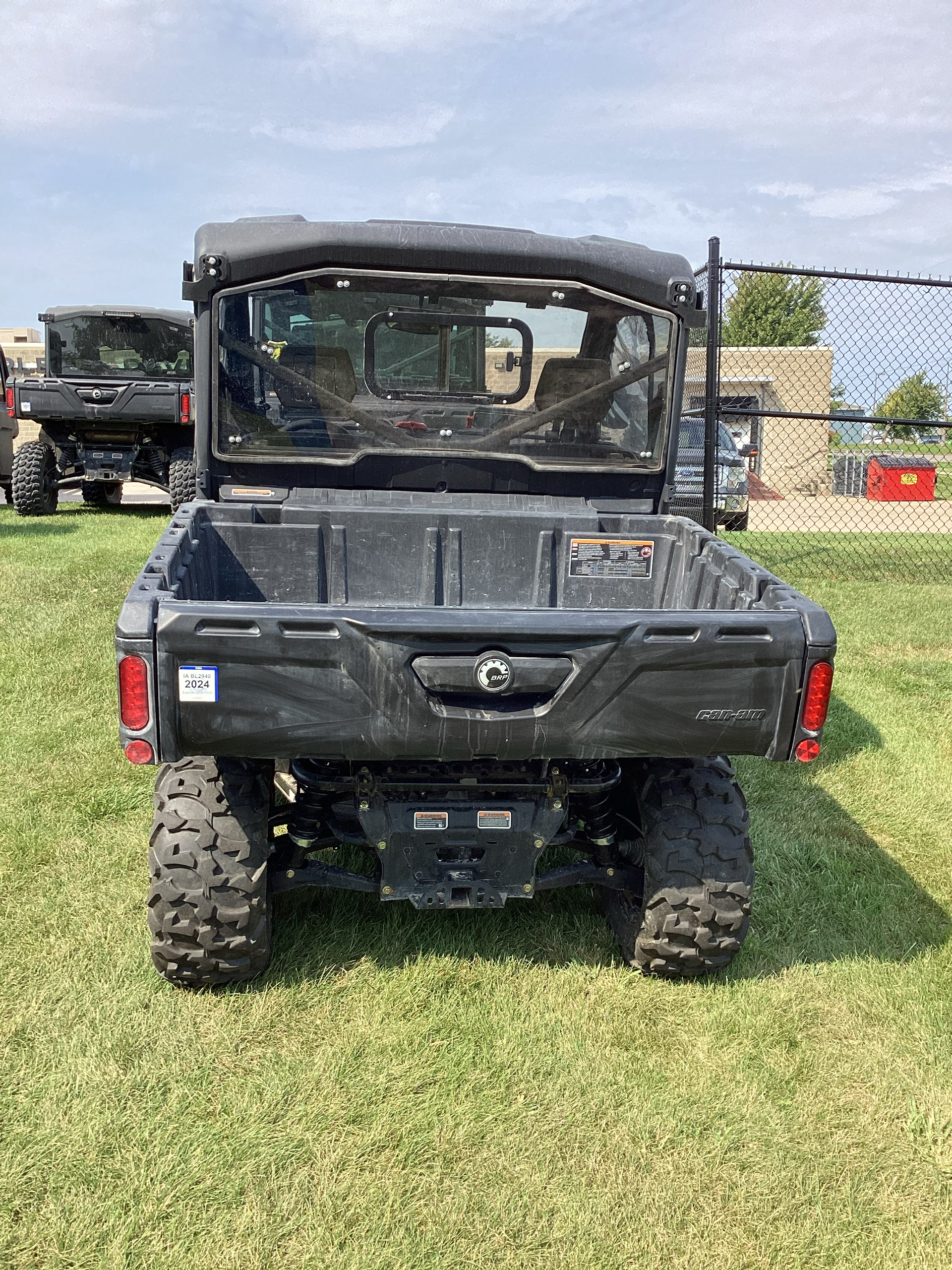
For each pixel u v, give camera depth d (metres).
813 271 7.34
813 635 2.31
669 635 2.26
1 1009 2.65
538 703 2.31
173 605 2.16
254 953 2.64
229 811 2.56
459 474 3.59
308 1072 2.46
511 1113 2.36
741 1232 2.07
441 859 2.68
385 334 3.38
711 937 2.72
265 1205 2.08
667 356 3.52
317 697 2.21
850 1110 2.43
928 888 3.60
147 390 10.62
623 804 3.07
